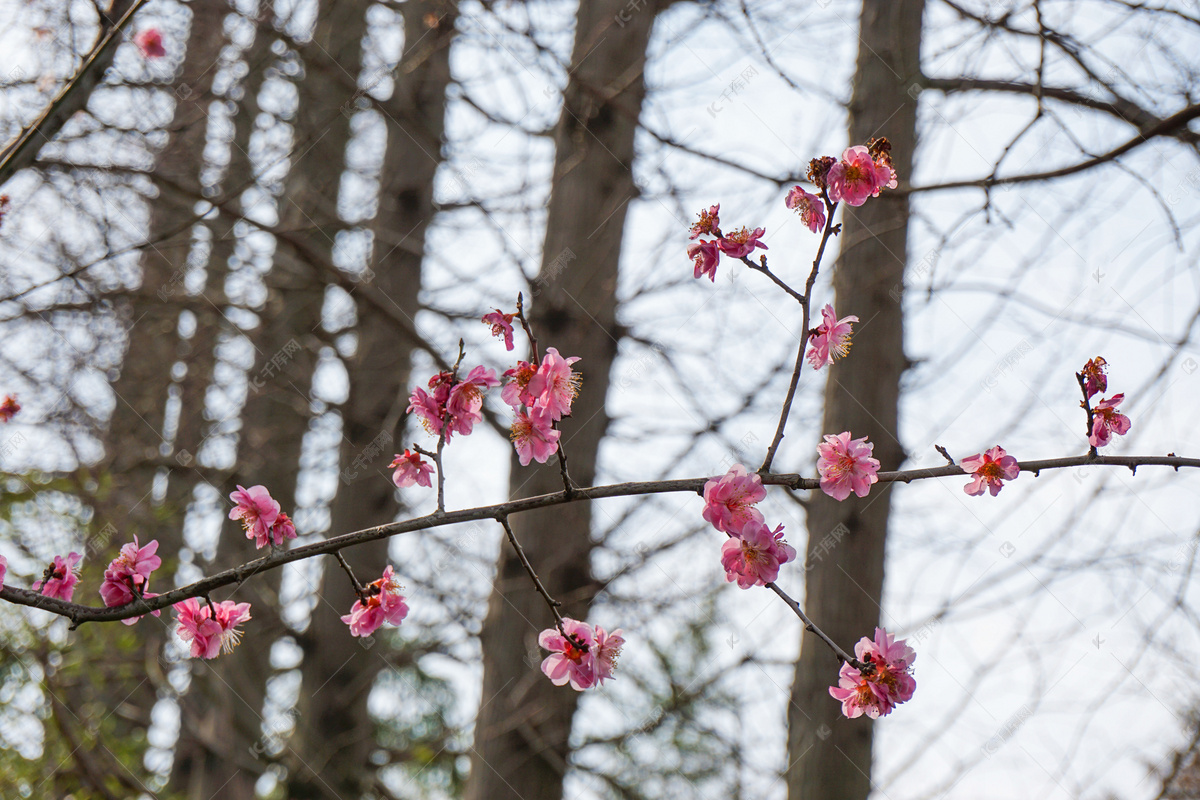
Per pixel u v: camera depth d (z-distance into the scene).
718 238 2.29
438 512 2.16
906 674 2.09
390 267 6.22
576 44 5.45
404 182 6.36
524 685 4.85
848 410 4.66
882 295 4.74
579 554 5.05
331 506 6.15
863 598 4.52
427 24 5.72
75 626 2.09
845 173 2.27
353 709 5.84
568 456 5.09
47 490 5.29
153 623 6.33
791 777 4.38
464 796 4.89
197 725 5.68
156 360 7.18
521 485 5.14
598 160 5.26
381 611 2.25
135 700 6.62
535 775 4.76
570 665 2.24
